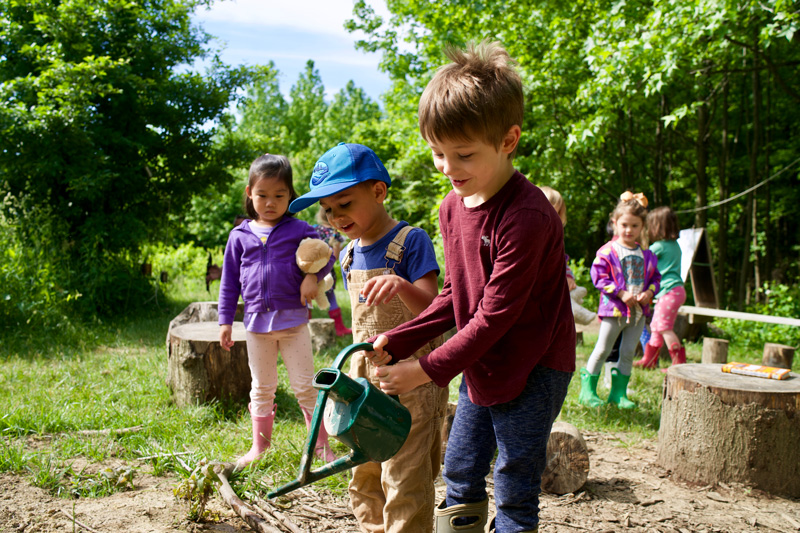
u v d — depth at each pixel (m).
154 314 8.51
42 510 2.56
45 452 3.20
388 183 2.30
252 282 3.31
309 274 3.31
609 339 4.59
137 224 8.56
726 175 14.09
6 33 8.02
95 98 8.37
